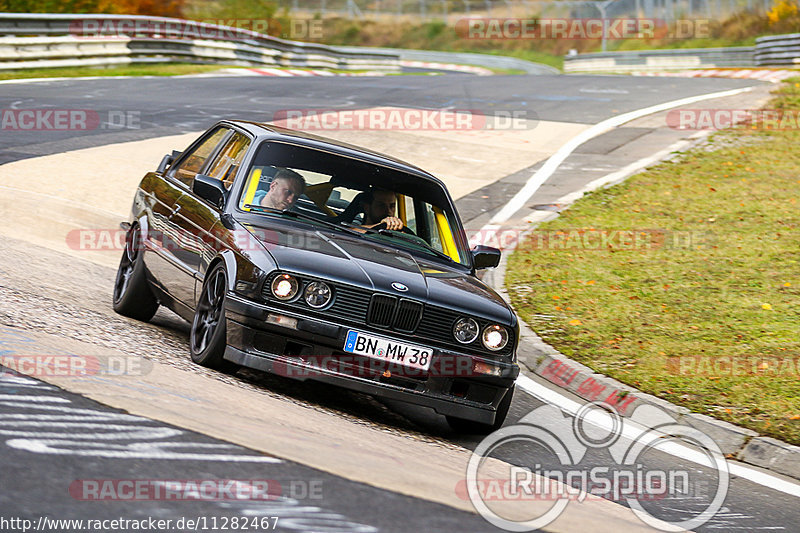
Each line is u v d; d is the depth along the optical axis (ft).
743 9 614.75
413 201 70.85
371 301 58.29
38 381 47.11
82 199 119.44
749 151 178.29
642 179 159.33
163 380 52.90
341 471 42.22
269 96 230.48
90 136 157.99
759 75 345.72
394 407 67.51
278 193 66.90
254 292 57.67
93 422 42.16
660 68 472.03
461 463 52.90
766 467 66.90
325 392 65.21
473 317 60.13
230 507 34.83
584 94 260.62
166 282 70.33
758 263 116.57
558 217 136.77
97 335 62.80
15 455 36.47
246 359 57.67
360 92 252.21
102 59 277.03
